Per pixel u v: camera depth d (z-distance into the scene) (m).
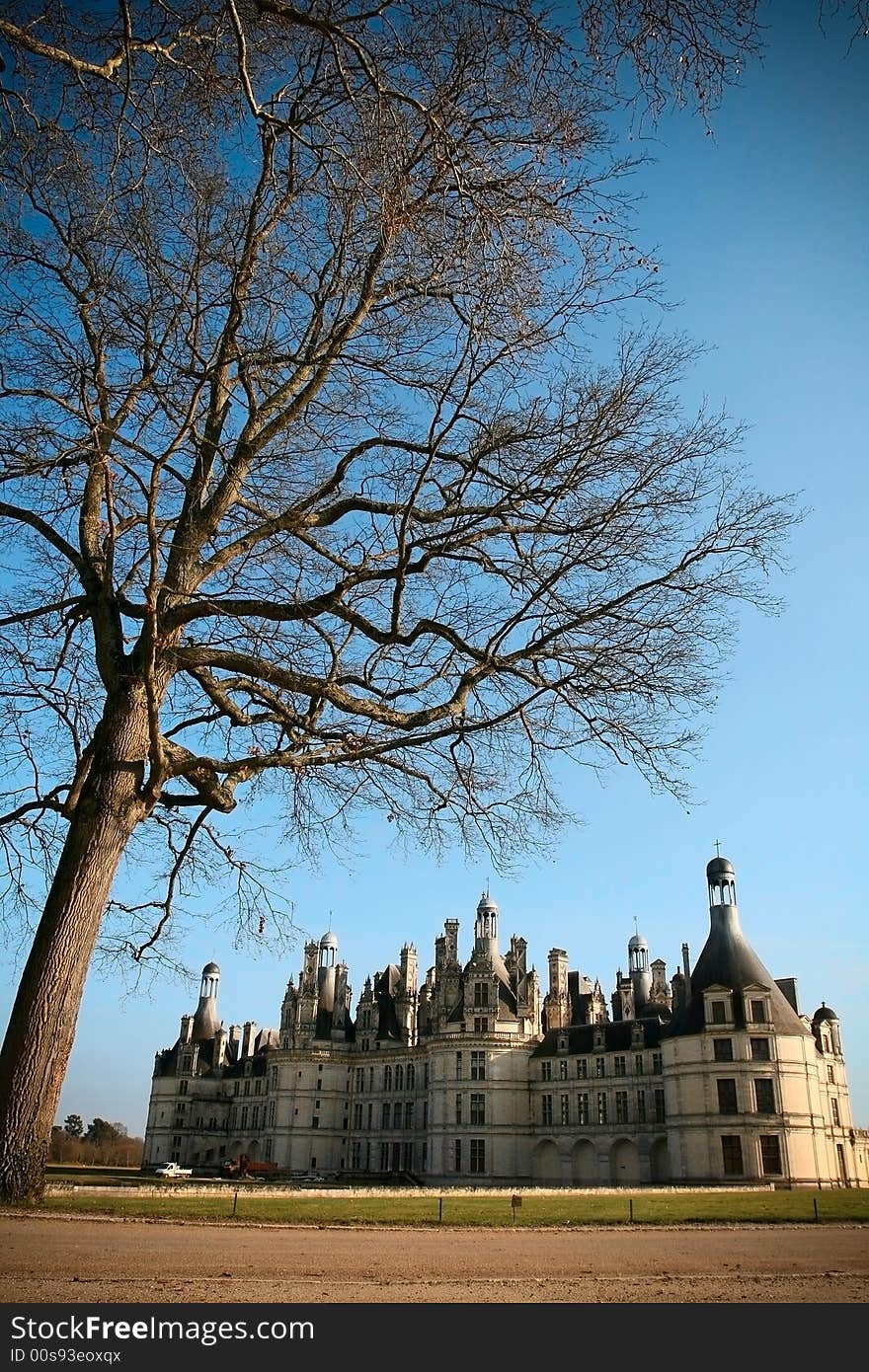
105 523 16.52
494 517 16.89
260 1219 21.48
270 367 16.02
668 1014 95.62
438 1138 93.19
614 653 16.36
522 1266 15.15
